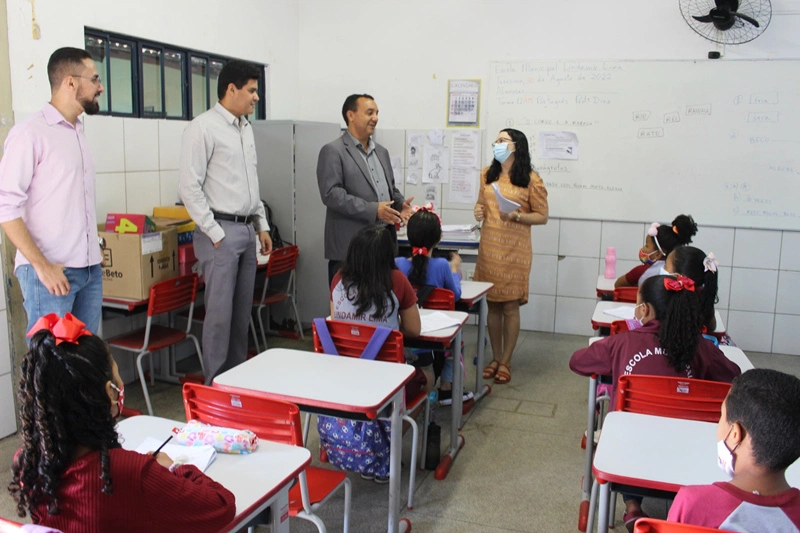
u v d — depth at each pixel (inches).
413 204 226.5
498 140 168.2
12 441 130.5
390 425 94.1
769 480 50.3
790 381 50.3
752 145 194.4
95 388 49.4
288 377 89.4
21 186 109.0
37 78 134.0
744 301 202.1
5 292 129.1
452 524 106.5
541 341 210.7
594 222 210.2
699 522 50.8
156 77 170.7
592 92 204.5
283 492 64.8
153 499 50.9
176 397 158.2
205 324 147.9
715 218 200.2
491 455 131.7
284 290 204.1
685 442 71.4
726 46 192.5
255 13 205.3
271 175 201.2
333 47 227.6
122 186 158.7
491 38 212.1
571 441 138.7
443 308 136.9
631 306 137.0
